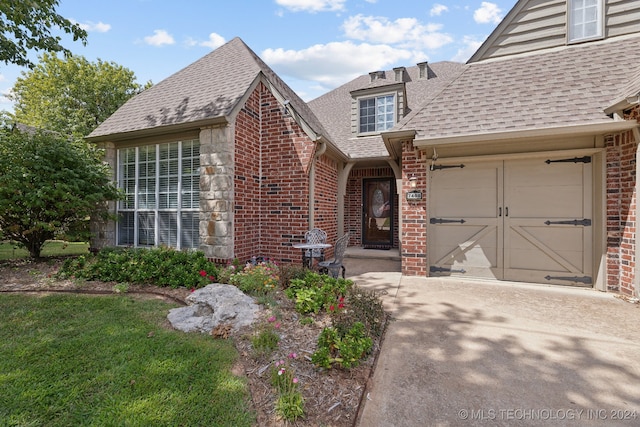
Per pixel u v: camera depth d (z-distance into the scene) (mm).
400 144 6578
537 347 3068
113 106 21062
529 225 5570
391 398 2268
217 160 6125
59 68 19344
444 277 6086
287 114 6969
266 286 4426
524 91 5730
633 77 5051
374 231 10852
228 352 2836
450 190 6055
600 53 5820
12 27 6801
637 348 3029
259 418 1991
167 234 6957
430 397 2281
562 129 4797
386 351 3006
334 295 3984
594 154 5137
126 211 7449
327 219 8297
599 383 2443
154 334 3227
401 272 6641
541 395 2297
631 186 4648
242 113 6559
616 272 4926
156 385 2324
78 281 5141
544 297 4734
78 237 7172
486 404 2197
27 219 6504
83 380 2381
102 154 7457
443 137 5445
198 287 4746
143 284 4973
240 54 8086
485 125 5402
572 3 6293
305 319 3426
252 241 6914
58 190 6176
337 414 2057
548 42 6410
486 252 5848
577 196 5277
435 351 3000
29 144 6438
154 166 7129
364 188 10945
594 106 4969
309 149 6789
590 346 3082
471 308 4258
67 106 19422
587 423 2002
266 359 2695
